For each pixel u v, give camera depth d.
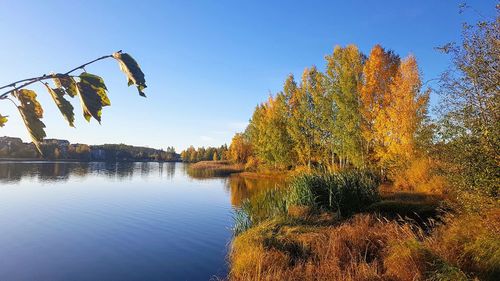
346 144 26.19
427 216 12.74
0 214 19.33
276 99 41.53
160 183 39.69
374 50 24.41
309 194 13.79
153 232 15.48
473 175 7.83
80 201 24.47
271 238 10.27
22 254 12.41
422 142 18.75
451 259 7.26
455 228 8.66
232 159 71.56
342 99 26.02
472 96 7.79
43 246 13.37
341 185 14.30
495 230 7.30
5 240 14.12
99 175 51.56
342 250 8.92
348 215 13.09
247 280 7.91
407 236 8.88
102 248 13.10
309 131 34.47
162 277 10.21
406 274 7.02
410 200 15.27
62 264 11.41
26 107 1.29
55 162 98.69
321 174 15.76
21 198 25.44
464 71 7.79
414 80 20.98
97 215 19.30
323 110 30.14
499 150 7.32
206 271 10.68
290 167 45.75
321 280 7.50
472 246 7.35
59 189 31.55
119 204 23.34
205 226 16.66
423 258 7.28
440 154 9.80
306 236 10.13
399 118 21.12
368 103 24.19
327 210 13.27
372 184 16.06
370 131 24.03
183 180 44.28
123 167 83.75
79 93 1.26
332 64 27.02
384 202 14.56
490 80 7.43
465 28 7.69
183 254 12.34
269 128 41.22
